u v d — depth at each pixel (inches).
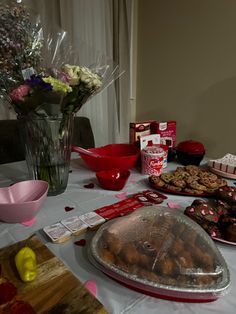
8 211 23.0
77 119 62.5
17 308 14.4
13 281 16.4
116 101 88.5
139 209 22.5
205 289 15.2
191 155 40.1
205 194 29.8
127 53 87.4
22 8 29.3
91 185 33.9
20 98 25.5
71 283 16.4
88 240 21.5
